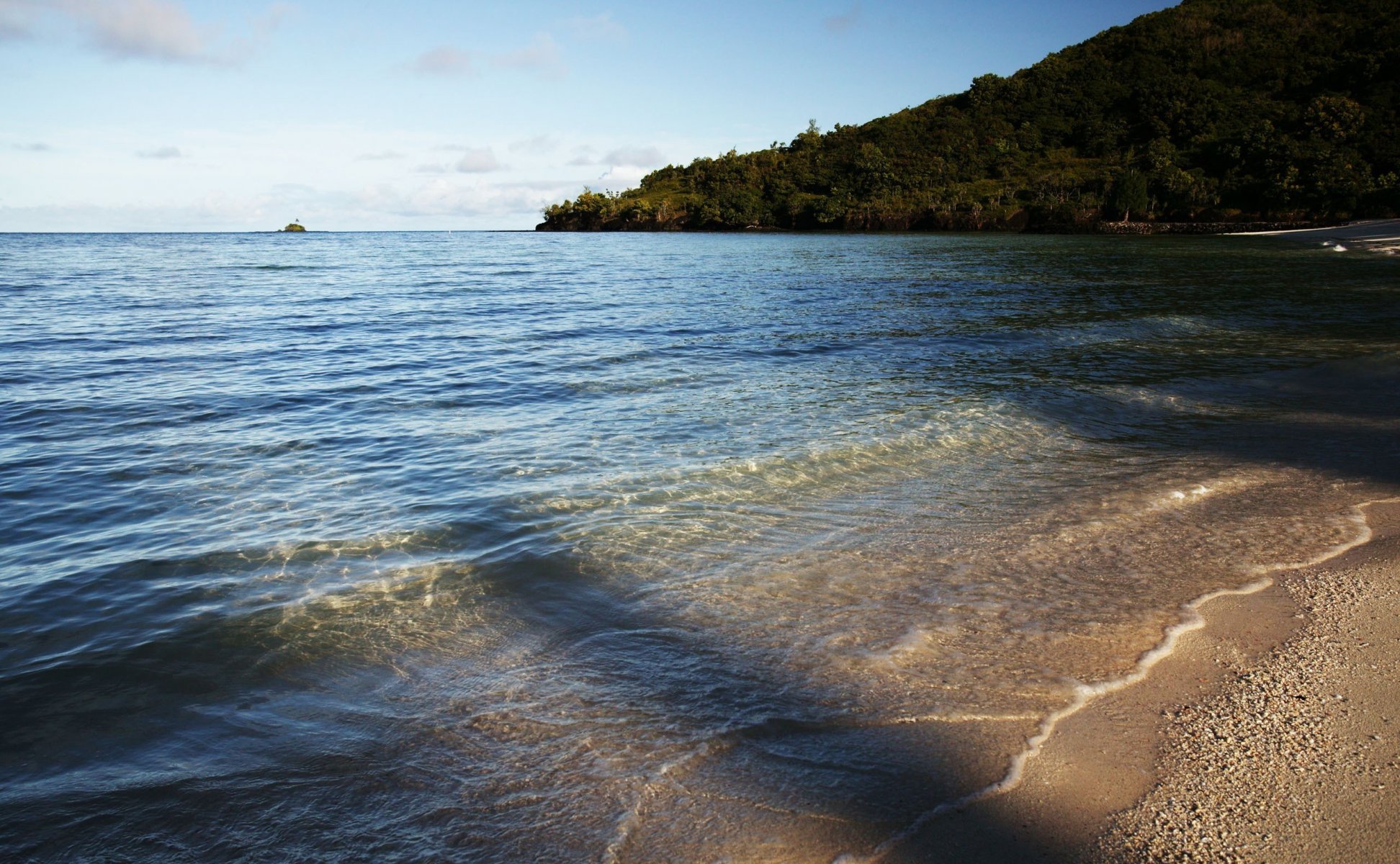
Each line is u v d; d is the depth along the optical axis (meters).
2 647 4.57
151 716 3.91
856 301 23.50
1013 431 9.40
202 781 3.42
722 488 7.28
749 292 26.69
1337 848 2.85
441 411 10.14
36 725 3.83
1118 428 9.53
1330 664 4.11
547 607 5.02
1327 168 69.94
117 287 28.45
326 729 3.78
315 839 3.07
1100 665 4.21
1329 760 3.33
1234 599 4.96
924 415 9.95
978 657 4.33
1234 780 3.24
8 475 7.62
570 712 3.87
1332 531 6.04
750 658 4.37
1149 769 3.33
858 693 3.99
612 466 7.89
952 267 37.88
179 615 4.93
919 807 3.15
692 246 67.12
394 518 6.53
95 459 8.15
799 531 6.32
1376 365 12.63
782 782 3.33
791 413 10.07
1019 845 2.93
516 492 7.12
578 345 15.32
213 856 3.00
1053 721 3.70
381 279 32.78
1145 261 39.69
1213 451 8.51
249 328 17.72
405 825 3.13
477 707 3.93
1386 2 97.88
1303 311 19.88
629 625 4.78
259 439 8.88
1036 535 6.20
